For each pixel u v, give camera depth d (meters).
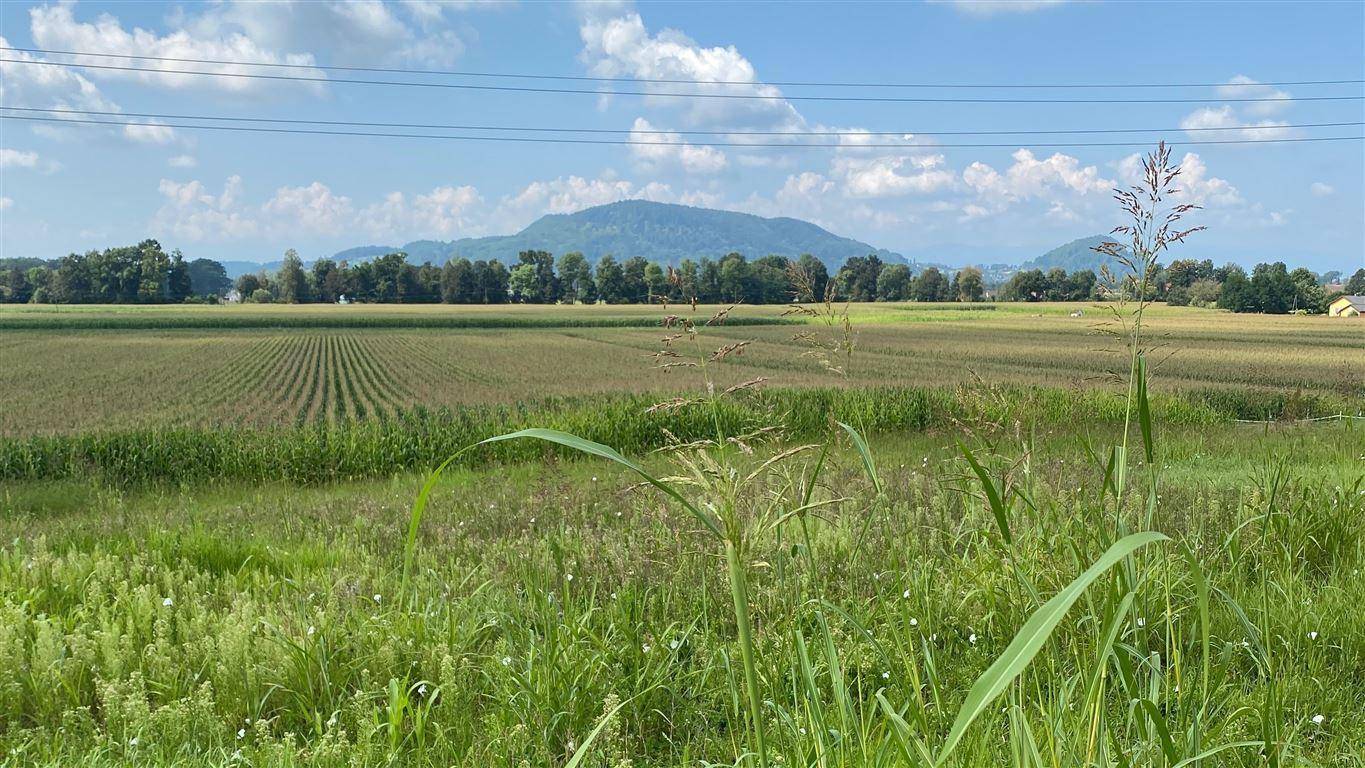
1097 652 2.45
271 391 31.64
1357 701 3.44
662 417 16.95
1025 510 4.42
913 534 5.12
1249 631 2.81
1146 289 2.98
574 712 3.42
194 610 4.92
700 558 4.83
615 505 7.60
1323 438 13.82
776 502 2.35
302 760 3.18
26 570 5.87
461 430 17.38
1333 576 4.68
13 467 15.98
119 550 6.74
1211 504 5.87
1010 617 3.94
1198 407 21.39
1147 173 2.91
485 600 4.84
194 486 15.41
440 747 3.24
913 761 2.09
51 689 3.96
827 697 3.45
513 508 8.18
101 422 22.12
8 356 48.94
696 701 3.65
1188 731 2.53
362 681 3.86
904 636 3.83
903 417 19.52
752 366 40.56
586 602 4.74
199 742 3.49
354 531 7.52
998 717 2.89
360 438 17.02
